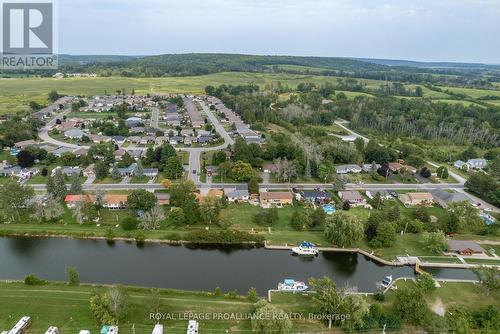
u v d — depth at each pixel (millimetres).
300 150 182375
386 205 140875
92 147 189125
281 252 112875
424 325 76500
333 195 150250
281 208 137750
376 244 112188
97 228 119812
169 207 135000
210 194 138125
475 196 153750
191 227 122500
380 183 165875
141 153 191375
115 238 115875
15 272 98062
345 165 179625
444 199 144250
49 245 112312
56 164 177500
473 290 92438
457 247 110938
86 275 97438
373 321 76500
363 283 97812
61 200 136125
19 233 116188
